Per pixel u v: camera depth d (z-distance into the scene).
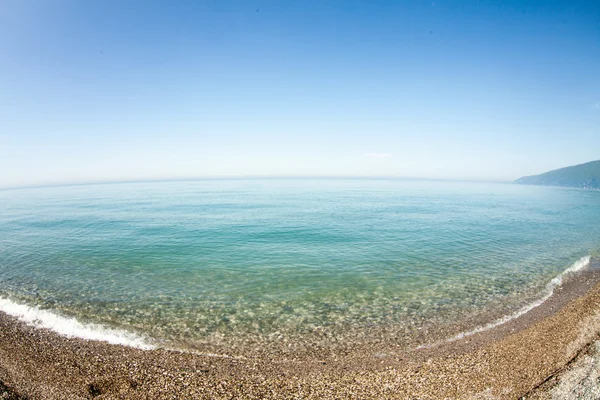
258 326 15.02
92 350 12.34
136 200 100.25
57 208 77.75
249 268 24.73
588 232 42.34
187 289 20.11
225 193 138.12
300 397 9.29
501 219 55.09
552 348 11.93
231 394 9.44
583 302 17.30
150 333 14.14
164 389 9.67
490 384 9.70
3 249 31.52
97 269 24.59
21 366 10.84
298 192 145.50
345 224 46.19
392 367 11.17
